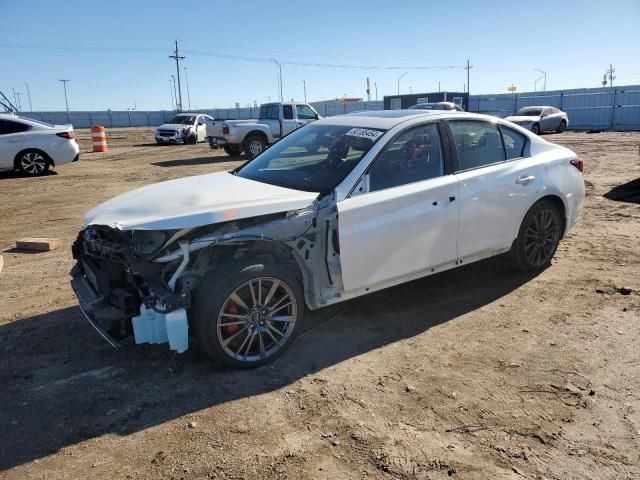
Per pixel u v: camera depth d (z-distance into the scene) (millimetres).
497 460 2768
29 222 8531
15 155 13664
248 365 3713
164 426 3125
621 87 34375
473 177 4613
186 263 3467
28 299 5062
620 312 4504
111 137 35719
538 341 4043
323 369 3717
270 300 3760
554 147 5559
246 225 3676
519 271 5434
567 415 3129
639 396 3305
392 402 3303
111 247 3600
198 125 27766
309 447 2912
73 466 2809
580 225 7402
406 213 4180
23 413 3279
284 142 5109
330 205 3908
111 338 3578
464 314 4543
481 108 43219
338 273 3988
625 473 2658
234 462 2807
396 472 2701
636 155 16234
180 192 4074
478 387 3439
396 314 4570
